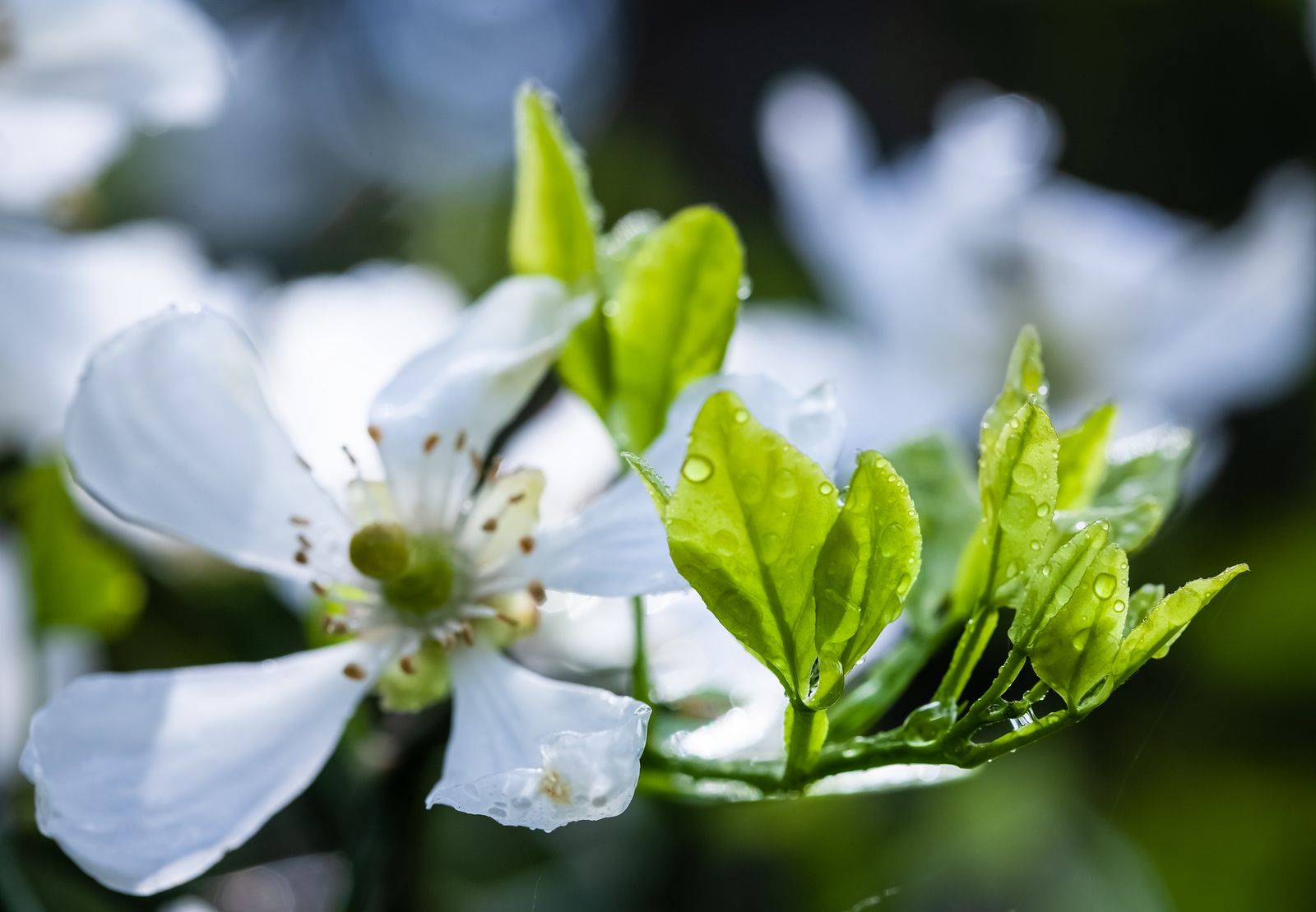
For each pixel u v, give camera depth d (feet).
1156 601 0.79
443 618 0.84
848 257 1.22
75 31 0.99
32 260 1.02
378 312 0.99
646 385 0.87
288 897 1.05
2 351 1.01
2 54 0.98
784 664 0.77
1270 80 1.46
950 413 1.20
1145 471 0.85
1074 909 1.12
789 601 0.77
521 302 0.86
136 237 1.04
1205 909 1.15
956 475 0.86
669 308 0.86
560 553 0.84
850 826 1.10
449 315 1.00
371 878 0.86
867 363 1.19
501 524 0.85
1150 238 1.21
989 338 1.20
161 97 1.01
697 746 0.83
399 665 0.84
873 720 0.82
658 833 1.08
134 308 1.03
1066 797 1.14
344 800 0.91
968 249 1.20
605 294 0.88
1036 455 0.77
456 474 0.85
